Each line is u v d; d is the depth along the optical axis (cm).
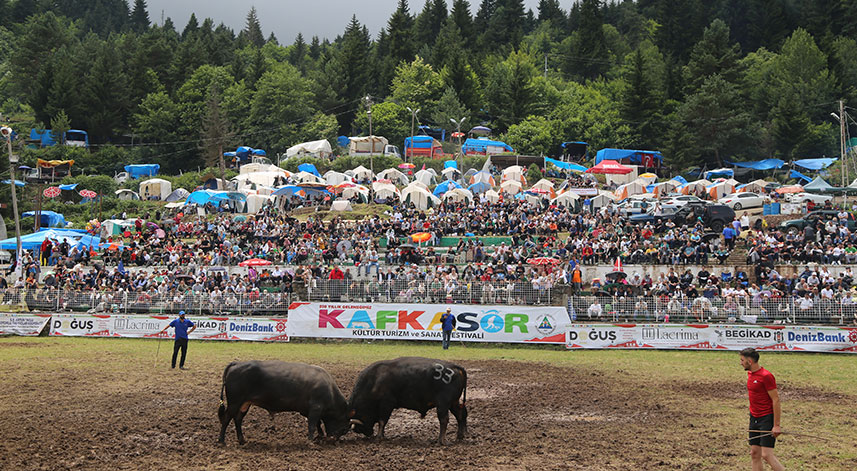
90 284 4038
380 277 3866
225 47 17250
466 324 3009
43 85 12812
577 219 5056
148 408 1591
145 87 13375
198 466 1144
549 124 11312
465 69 12912
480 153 10312
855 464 1166
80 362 2308
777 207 5622
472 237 5119
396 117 12212
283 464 1155
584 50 15850
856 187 5850
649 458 1197
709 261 4378
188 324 2230
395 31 15062
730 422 1487
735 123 9812
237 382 1266
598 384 1997
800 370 2291
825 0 14088
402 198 6519
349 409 1326
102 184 9344
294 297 3419
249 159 10638
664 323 3022
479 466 1149
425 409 1334
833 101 10838
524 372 2225
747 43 15212
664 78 11669
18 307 3653
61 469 1113
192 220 6378
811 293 3431
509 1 17950
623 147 11150
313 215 6109
